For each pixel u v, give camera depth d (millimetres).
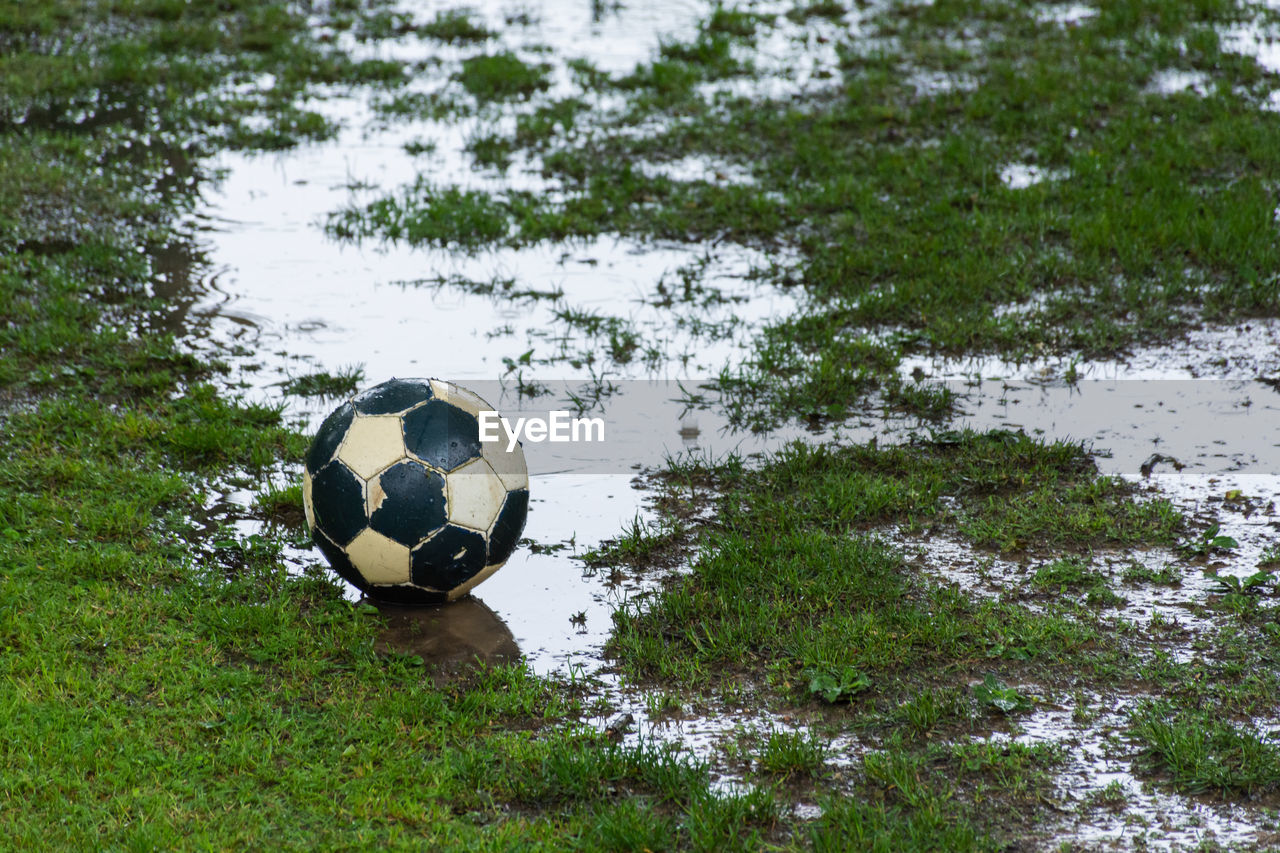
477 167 21797
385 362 14438
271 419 12742
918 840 7109
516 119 24469
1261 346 15023
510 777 7676
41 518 10516
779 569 10070
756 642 9219
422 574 9359
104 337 14453
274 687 8516
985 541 10695
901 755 7848
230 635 9016
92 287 16172
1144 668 8836
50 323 14672
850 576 9953
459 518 9312
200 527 10711
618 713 8438
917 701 8375
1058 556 10469
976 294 16344
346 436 9297
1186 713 8312
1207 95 24922
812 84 26703
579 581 10164
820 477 11797
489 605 9789
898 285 16547
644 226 19125
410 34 31172
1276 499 11398
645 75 27250
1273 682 8672
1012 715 8344
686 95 25719
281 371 14094
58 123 23328
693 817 7230
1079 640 9172
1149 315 15719
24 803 7199
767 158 22047
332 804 7328
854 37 30672
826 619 9414
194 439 12008
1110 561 10383
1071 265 17078
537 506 11367
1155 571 10195
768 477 11820
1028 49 28766
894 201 19734
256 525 10820
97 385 13461
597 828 7148
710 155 22328
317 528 9461
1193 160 21109
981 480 11672
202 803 7285
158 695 8289
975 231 18391
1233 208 18531
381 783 7531
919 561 10391
